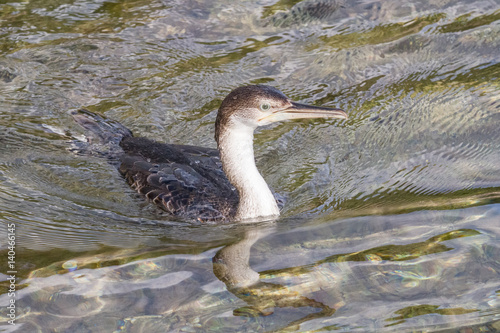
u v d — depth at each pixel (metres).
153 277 7.72
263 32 15.76
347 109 13.07
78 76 14.11
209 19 16.22
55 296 7.36
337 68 14.34
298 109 9.59
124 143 12.00
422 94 13.30
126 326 6.77
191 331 6.65
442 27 15.57
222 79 14.04
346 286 7.31
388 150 11.78
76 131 12.48
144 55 14.80
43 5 16.69
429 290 7.14
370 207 9.75
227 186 11.05
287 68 14.38
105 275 7.81
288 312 6.89
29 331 6.73
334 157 11.78
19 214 9.80
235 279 7.58
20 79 13.94
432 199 9.71
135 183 10.88
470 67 14.07
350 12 16.44
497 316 6.64
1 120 12.66
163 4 16.81
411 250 8.00
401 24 15.81
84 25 15.90
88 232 9.38
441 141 11.78
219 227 9.73
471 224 8.56
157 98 13.52
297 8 16.59
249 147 10.06
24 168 11.32
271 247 8.47
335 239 8.54
